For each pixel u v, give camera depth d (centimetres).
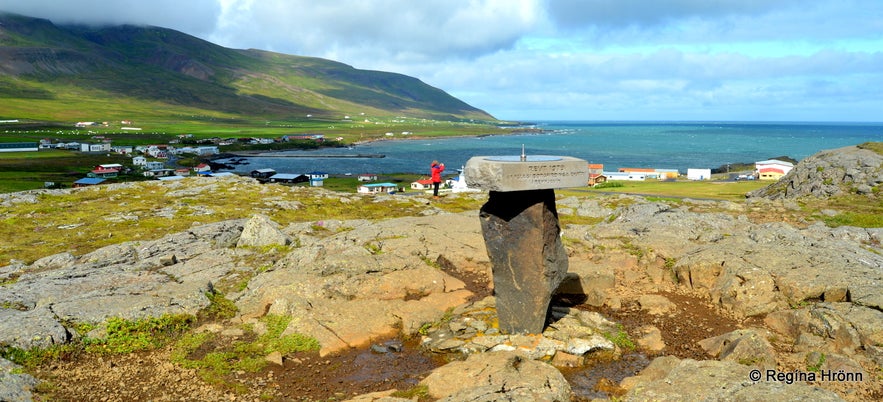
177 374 1641
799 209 5191
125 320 1895
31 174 15638
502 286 1878
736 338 1730
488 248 1892
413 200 6806
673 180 15138
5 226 4612
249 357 1748
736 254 2369
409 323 1977
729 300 2125
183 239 3469
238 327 1970
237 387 1568
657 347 1836
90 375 1612
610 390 1553
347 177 18438
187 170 18712
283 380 1628
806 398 1203
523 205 1800
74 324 1847
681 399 1300
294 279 2342
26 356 1627
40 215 5084
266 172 18488
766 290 2081
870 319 1730
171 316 1962
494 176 1677
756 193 7462
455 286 2433
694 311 2145
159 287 2252
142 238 4194
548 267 1814
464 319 1988
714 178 15925
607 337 1864
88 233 4372
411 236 3152
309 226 3859
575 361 1716
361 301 2153
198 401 1497
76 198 6044
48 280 2448
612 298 2241
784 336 1897
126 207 5494
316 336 1873
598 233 3203
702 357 1769
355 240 3120
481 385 1459
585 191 10844
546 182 1741
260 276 2461
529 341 1797
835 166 6438
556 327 1906
